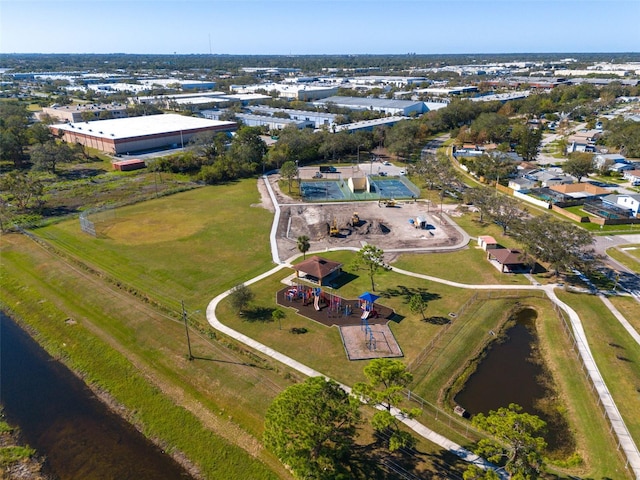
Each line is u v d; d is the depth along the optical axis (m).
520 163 116.31
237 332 46.94
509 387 40.31
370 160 128.75
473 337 47.19
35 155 109.19
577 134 144.25
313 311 50.94
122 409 37.81
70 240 70.12
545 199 89.12
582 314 50.62
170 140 140.00
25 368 42.91
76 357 44.16
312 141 129.12
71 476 31.73
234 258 64.38
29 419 36.72
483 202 76.50
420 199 93.00
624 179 103.88
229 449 33.41
